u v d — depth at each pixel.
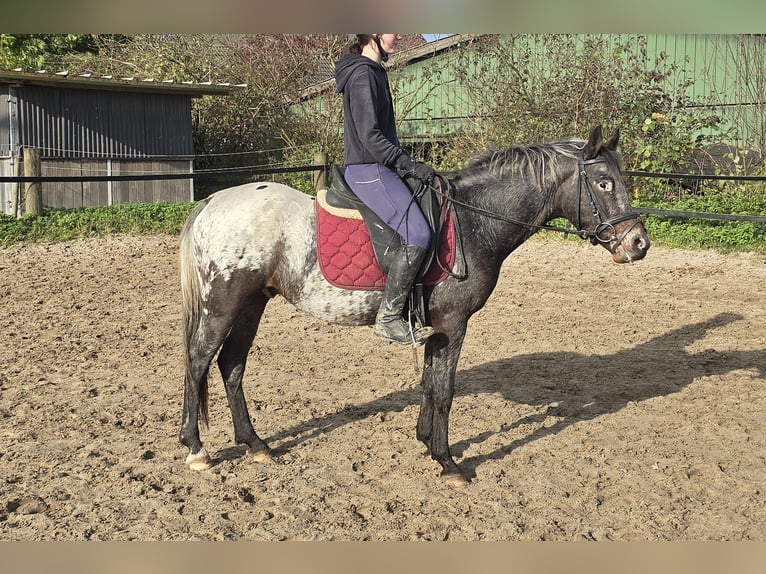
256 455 4.60
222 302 4.21
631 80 15.55
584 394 5.84
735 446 4.83
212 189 20.28
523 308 8.62
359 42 4.17
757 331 7.57
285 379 6.16
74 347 6.89
